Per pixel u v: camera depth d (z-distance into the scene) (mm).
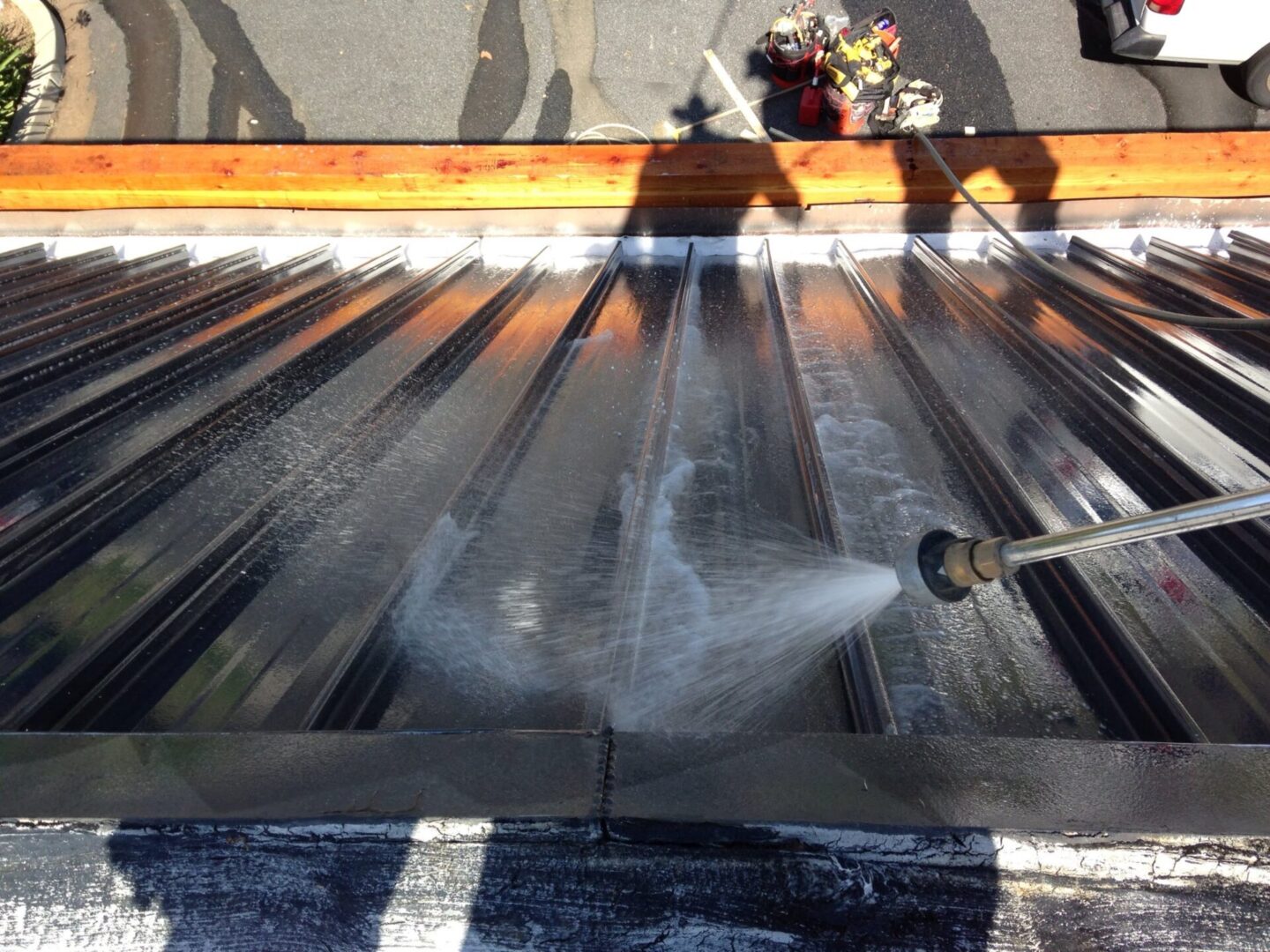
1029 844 1245
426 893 1277
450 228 5637
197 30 7676
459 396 3564
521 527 2576
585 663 2037
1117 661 1887
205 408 3166
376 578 2379
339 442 3020
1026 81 7039
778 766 1347
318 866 1285
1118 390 3141
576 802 1311
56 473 2725
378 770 1356
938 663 2004
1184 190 5109
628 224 5516
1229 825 1249
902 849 1262
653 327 4289
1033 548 1277
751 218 5422
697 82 7258
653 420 3070
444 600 2242
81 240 5758
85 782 1340
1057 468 2793
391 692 1954
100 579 2295
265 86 7445
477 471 2756
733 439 3057
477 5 7676
